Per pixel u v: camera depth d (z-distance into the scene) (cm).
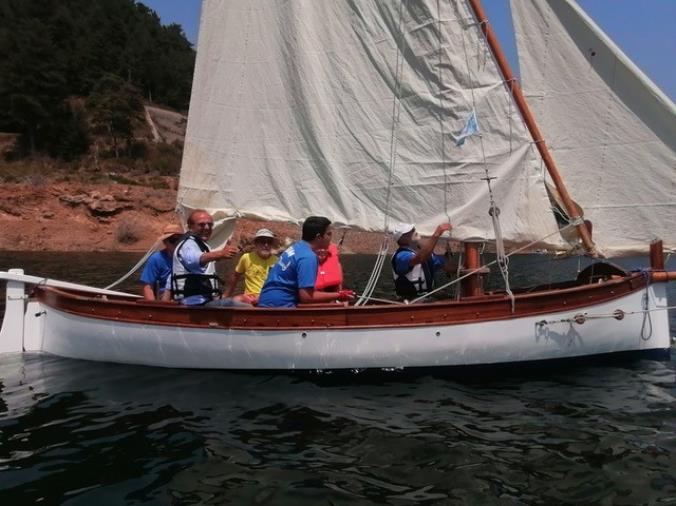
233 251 576
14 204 3362
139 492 349
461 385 549
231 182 715
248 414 478
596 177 613
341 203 673
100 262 2439
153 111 7544
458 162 624
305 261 562
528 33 620
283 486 356
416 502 336
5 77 5700
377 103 648
